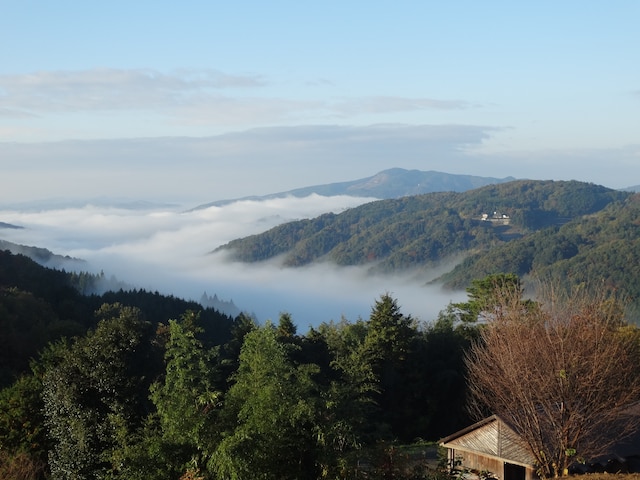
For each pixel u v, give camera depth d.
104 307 68.81
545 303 20.14
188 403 15.28
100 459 18.86
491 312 22.03
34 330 47.41
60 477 20.08
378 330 42.22
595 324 18.47
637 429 21.34
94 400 20.48
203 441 14.49
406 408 41.47
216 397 15.31
